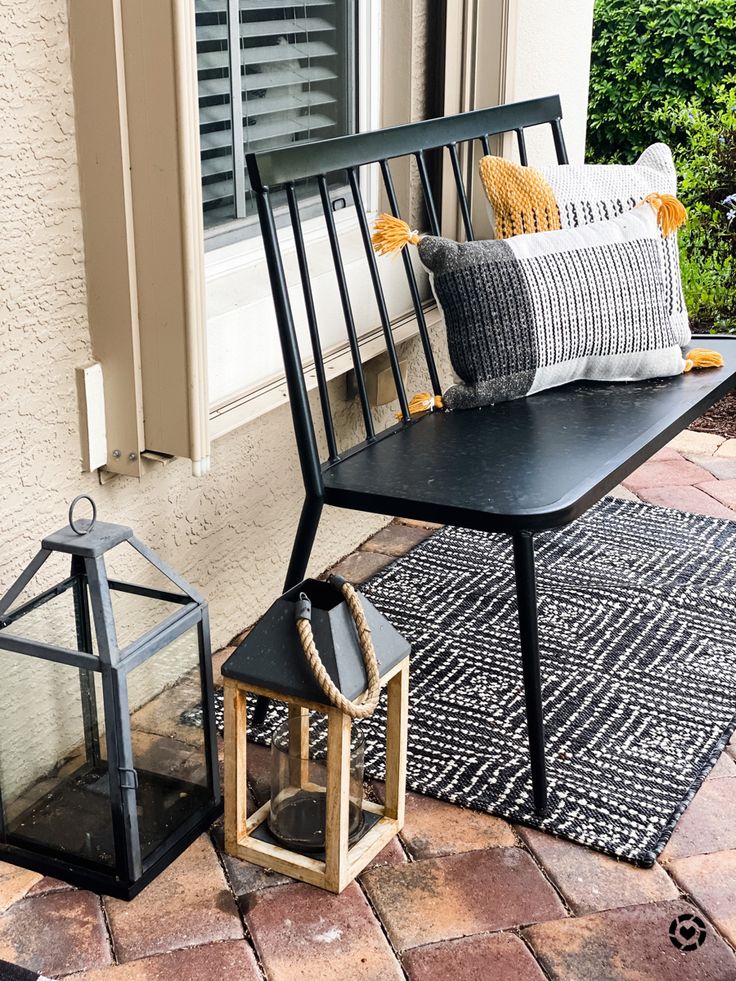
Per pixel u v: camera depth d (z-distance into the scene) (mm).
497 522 1551
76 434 1694
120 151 1566
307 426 1716
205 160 2057
